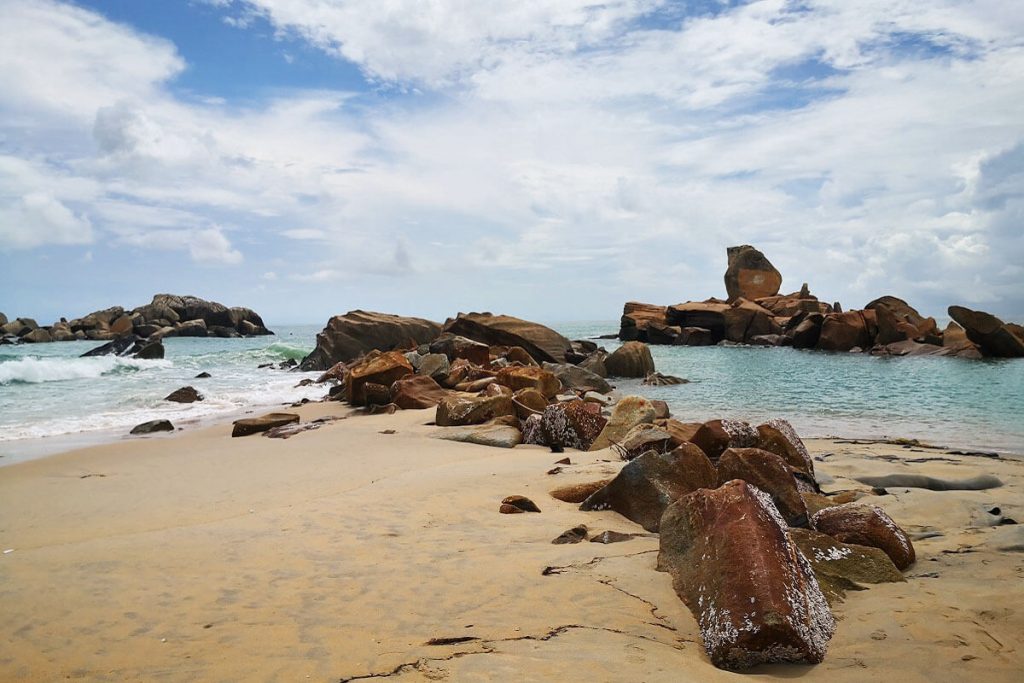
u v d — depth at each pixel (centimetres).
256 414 1797
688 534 488
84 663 363
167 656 368
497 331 3281
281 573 501
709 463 667
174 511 757
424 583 474
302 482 895
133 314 7206
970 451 1107
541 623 404
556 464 927
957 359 3369
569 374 2400
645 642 380
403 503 715
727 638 361
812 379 2561
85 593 463
